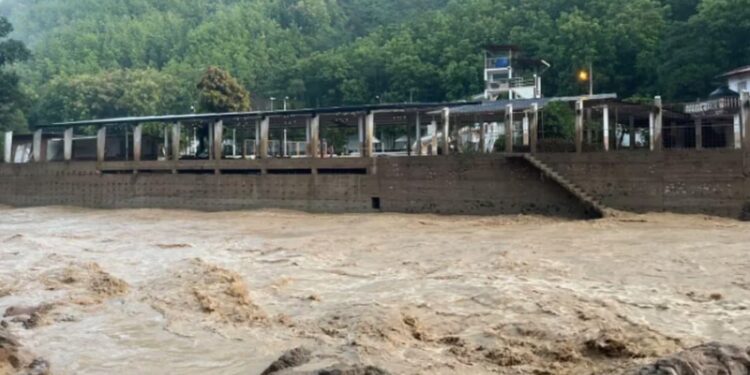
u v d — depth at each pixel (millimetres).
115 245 27188
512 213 37094
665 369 7152
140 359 10336
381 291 16031
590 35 71812
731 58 57031
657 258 19969
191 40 145125
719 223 29422
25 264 20578
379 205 41781
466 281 16812
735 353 7652
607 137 35750
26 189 56406
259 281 17766
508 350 10477
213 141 49844
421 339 11445
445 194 39250
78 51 147625
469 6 104250
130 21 165625
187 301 14523
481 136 43688
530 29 84375
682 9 72750
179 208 49312
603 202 34188
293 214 42750
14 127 81625
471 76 82000
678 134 42781
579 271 18203
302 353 9414
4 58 70375
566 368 9562
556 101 41625
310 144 46656
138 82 105750
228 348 10867
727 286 15586
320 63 101375
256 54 128875
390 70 92438
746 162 30984
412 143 65312
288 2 161250
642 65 65438
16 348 10102
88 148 61688
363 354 9930
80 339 11547
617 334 10781
